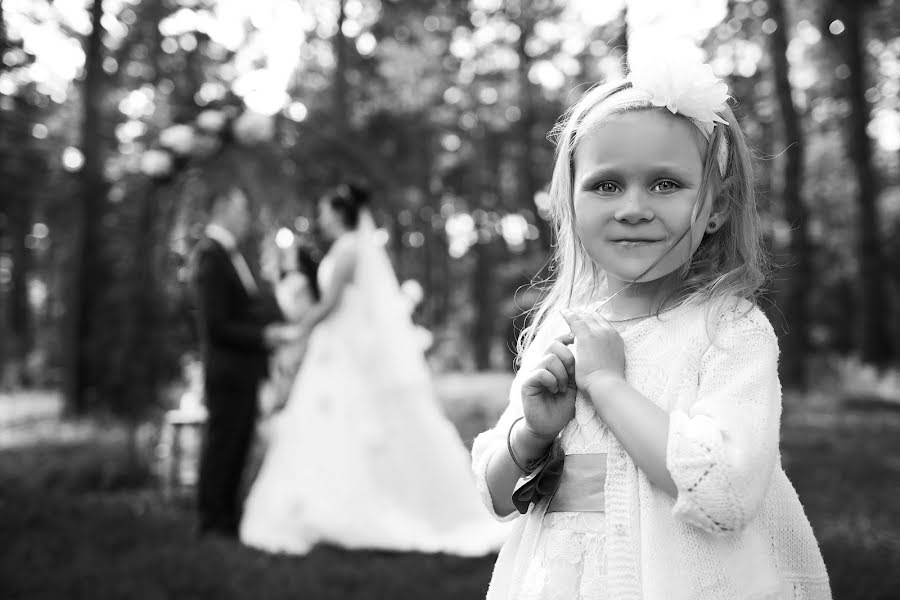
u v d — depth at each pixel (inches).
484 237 1120.2
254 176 276.4
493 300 1134.4
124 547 194.1
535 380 57.2
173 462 262.4
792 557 57.2
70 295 482.6
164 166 267.1
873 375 655.8
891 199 994.7
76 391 474.9
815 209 1024.9
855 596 145.6
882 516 218.5
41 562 174.4
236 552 190.2
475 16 936.3
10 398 731.4
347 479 209.9
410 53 832.9
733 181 59.1
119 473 277.1
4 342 1067.9
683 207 55.2
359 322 221.3
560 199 63.0
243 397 217.3
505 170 1112.8
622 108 55.9
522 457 59.1
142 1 465.1
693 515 49.1
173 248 291.3
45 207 548.1
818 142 995.9
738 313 56.0
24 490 249.4
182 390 300.4
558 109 906.1
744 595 51.4
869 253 709.9
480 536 210.7
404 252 1038.4
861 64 703.7
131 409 291.7
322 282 222.7
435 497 214.2
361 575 172.6
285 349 248.4
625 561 52.7
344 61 709.9
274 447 217.5
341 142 307.4
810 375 661.9
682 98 54.5
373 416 215.0
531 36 922.7
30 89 239.3
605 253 56.7
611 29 357.7
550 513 57.4
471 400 535.8
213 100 306.3
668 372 55.2
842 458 325.1
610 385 54.2
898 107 821.9
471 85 965.2
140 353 294.0
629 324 59.1
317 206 231.8
